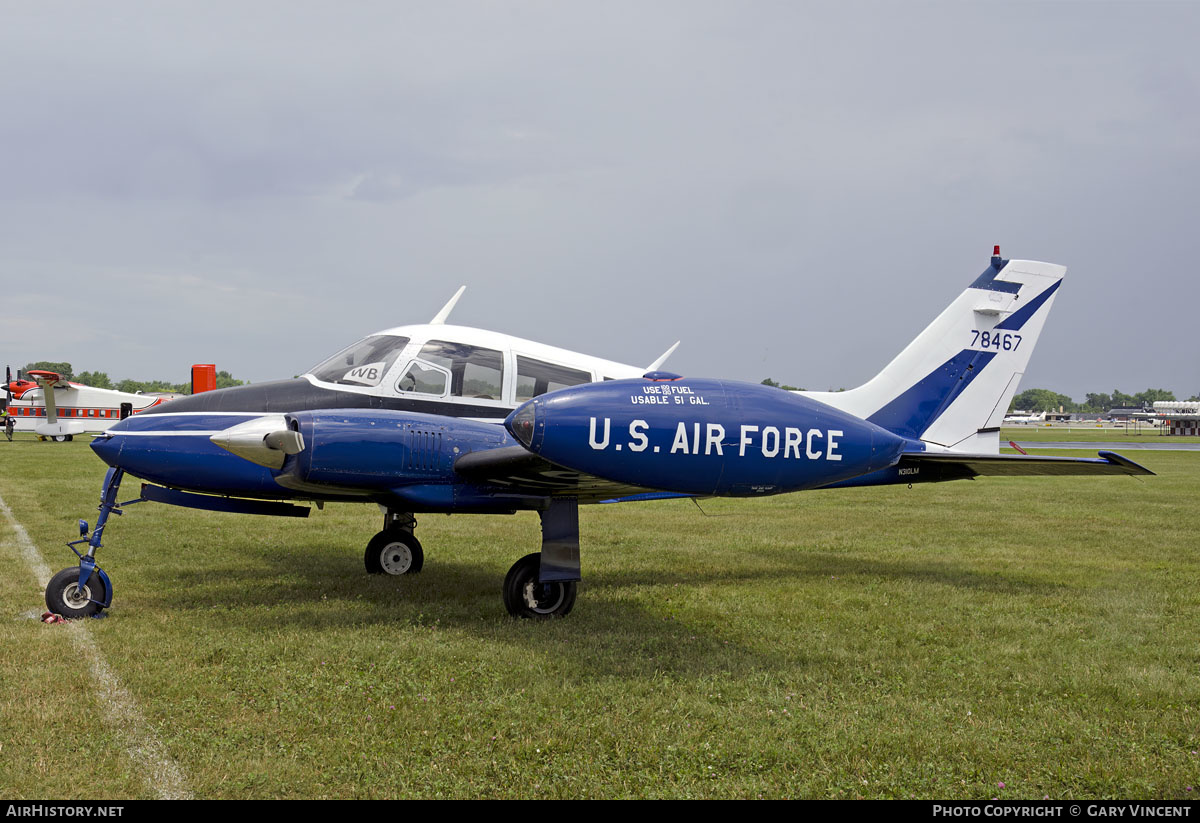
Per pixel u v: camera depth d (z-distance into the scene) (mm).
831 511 15312
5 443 37812
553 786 3469
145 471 6547
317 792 3357
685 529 12484
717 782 3543
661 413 5289
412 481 6312
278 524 12250
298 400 7137
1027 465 7555
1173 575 8695
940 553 10227
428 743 3844
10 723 3975
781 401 5578
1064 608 7023
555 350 8188
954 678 5039
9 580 7594
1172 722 4332
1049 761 3795
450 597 7246
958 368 9211
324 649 5324
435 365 7520
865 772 3650
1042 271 9445
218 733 3922
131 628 5820
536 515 13688
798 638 5949
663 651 5527
